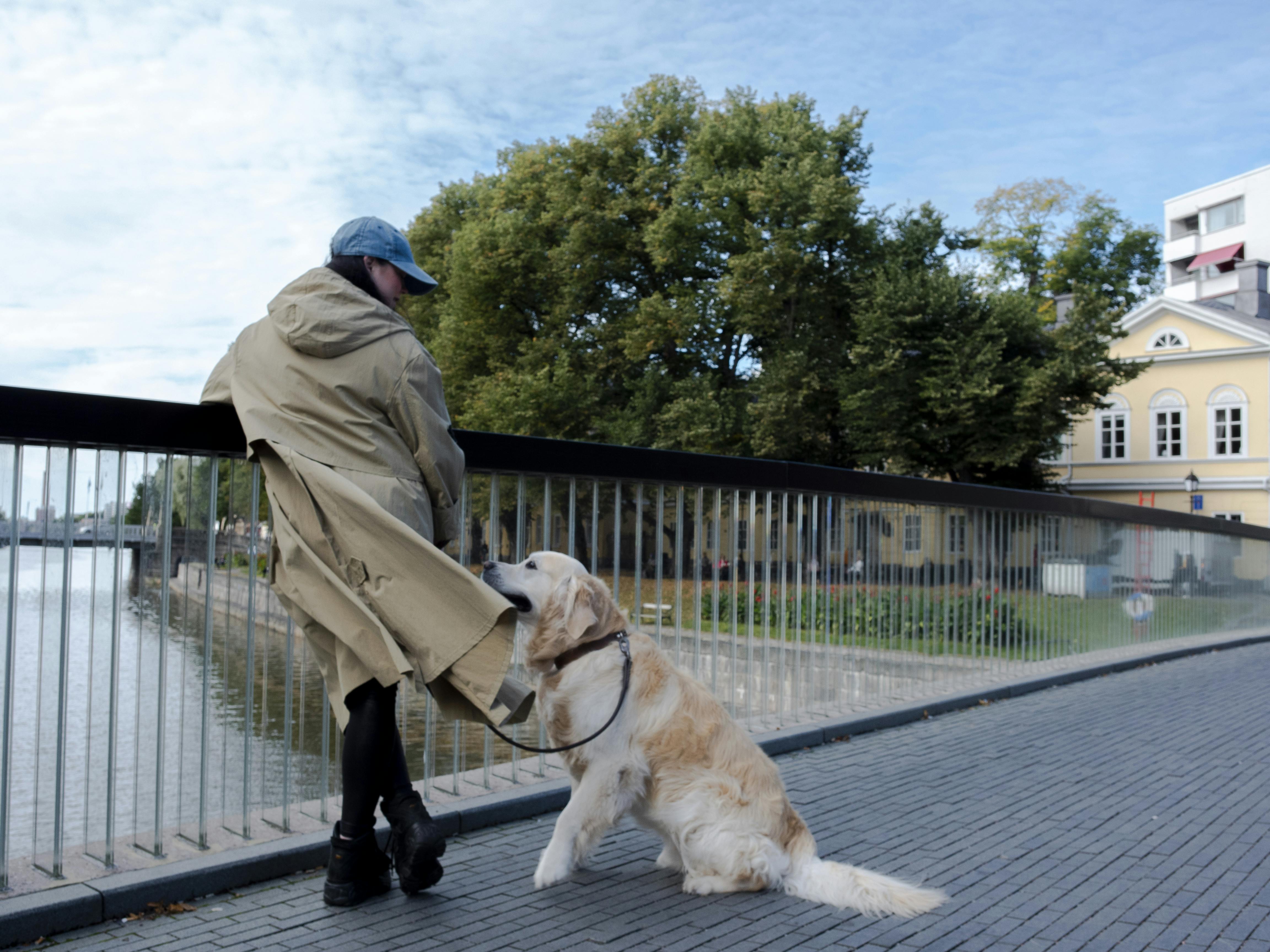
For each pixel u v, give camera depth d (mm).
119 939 2707
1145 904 3217
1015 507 9047
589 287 29609
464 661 2756
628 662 3322
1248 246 58969
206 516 3426
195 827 3369
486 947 2729
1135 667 10492
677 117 30328
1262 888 3391
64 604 3037
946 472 29531
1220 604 14617
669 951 2744
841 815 4309
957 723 6723
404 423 3012
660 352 29734
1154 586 12453
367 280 3160
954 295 26766
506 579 3342
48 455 3010
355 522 2816
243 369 3043
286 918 2904
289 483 2922
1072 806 4508
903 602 7508
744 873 3223
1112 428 40625
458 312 30906
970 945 2848
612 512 5039
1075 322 28094
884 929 2961
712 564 5684
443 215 34969
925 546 7840
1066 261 44188
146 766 3260
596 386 28688
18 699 2926
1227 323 37562
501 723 2893
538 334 30359
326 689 3451
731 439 27859
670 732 3311
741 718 5918
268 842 3395
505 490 4500
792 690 6328
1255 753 5742
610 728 3252
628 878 3420
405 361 3006
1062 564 10094
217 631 3449
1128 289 44719
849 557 6938
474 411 28359
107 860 3109
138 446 3195
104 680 3137
